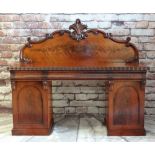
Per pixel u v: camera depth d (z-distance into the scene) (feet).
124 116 9.86
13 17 11.97
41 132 10.05
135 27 11.89
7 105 12.44
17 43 12.15
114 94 9.73
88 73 9.56
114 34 11.98
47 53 11.10
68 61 11.02
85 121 11.78
